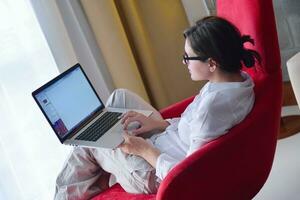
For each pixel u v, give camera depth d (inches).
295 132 103.7
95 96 85.0
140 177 71.6
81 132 78.0
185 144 73.6
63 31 106.0
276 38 67.2
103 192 79.3
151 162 70.6
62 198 79.0
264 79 68.2
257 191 69.3
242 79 68.6
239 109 64.4
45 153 105.8
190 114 72.7
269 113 65.6
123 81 113.1
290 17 103.1
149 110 84.0
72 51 107.7
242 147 63.1
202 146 63.5
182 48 124.1
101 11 108.7
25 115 102.6
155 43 121.0
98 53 114.2
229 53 65.0
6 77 100.0
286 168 94.2
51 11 104.1
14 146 100.8
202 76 69.2
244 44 71.0
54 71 106.3
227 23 65.7
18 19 100.6
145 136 80.4
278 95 68.1
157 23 120.1
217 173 62.4
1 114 98.8
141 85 115.8
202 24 66.4
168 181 60.7
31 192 103.9
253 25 66.7
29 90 103.0
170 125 79.5
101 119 81.0
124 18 116.2
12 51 100.4
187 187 61.1
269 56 67.0
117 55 111.7
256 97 67.5
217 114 63.6
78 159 79.5
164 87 123.0
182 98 125.3
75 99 81.2
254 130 63.7
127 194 75.4
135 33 116.0
